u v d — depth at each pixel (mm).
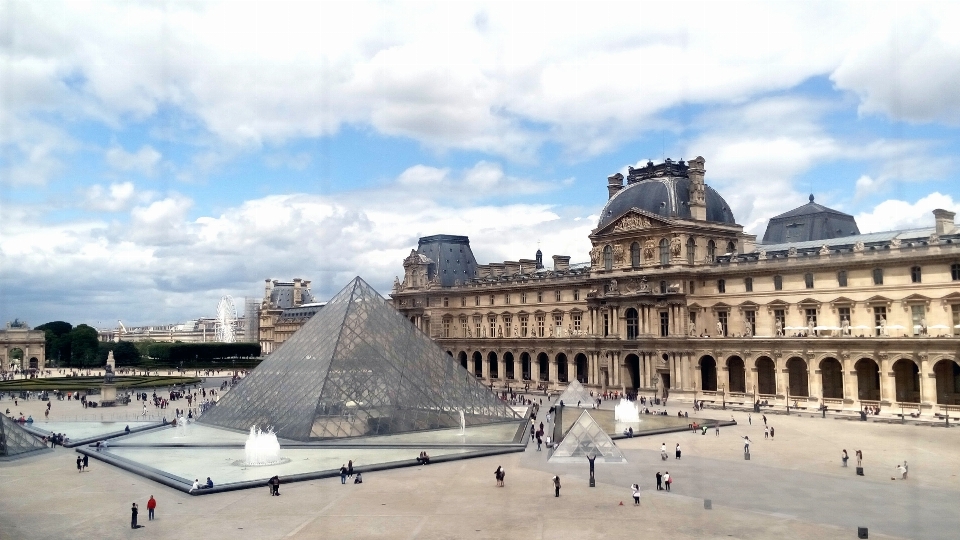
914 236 136500
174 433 108750
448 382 115250
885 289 126875
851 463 81312
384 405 104375
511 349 198375
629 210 161750
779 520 58250
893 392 121812
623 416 119438
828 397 136375
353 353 107438
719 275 152000
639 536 54094
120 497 69188
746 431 107688
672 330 153500
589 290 177500
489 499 66312
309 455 88500
